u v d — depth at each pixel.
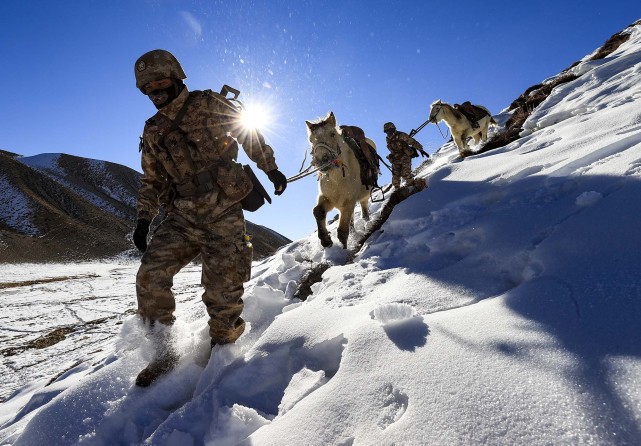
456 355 2.14
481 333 2.27
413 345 2.37
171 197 3.34
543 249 2.98
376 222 5.80
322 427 2.03
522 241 3.34
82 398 2.97
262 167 3.40
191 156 3.21
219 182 3.22
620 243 2.61
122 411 2.83
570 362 1.82
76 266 52.81
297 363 2.80
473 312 2.56
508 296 2.61
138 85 3.15
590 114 7.21
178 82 3.21
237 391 2.68
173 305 3.22
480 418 1.70
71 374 4.59
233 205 3.31
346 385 2.24
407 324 2.60
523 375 1.84
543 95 13.27
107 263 64.00
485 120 12.34
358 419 1.99
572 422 1.54
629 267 2.36
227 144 3.33
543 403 1.66
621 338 1.84
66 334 10.33
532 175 4.84
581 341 1.92
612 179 3.58
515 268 3.12
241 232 3.32
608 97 8.02
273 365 2.82
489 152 7.92
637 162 3.64
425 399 1.91
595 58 16.78
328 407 2.13
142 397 2.94
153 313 3.15
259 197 3.40
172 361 3.16
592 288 2.30
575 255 2.73
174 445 2.39
